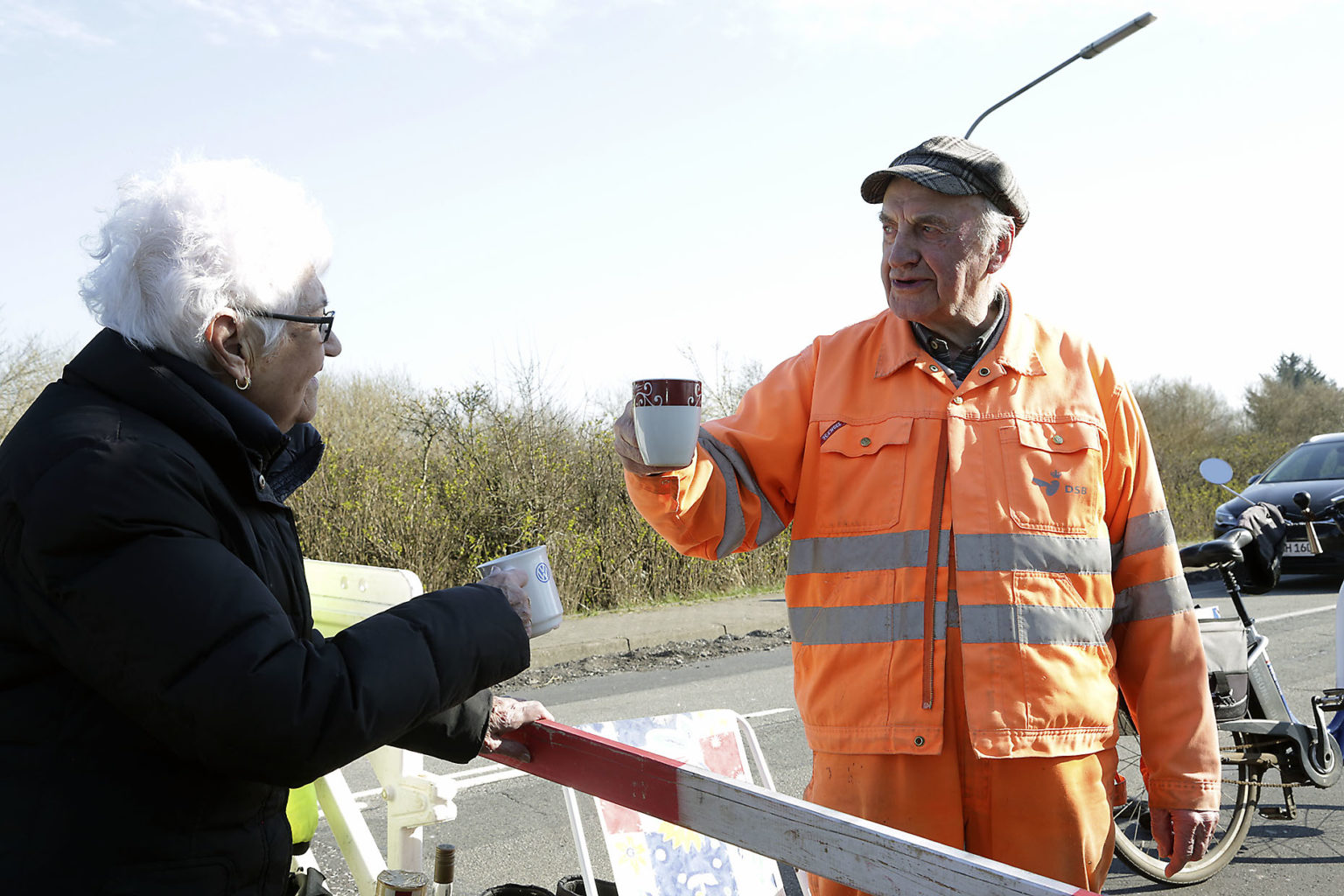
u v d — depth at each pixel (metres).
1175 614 2.20
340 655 1.29
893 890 1.11
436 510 10.79
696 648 9.37
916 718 2.03
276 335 1.47
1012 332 2.22
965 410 2.15
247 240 1.44
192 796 1.31
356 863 2.16
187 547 1.25
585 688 7.86
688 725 2.92
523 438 11.66
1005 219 2.15
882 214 2.20
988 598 2.05
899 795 2.05
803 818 1.22
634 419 1.94
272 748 1.21
